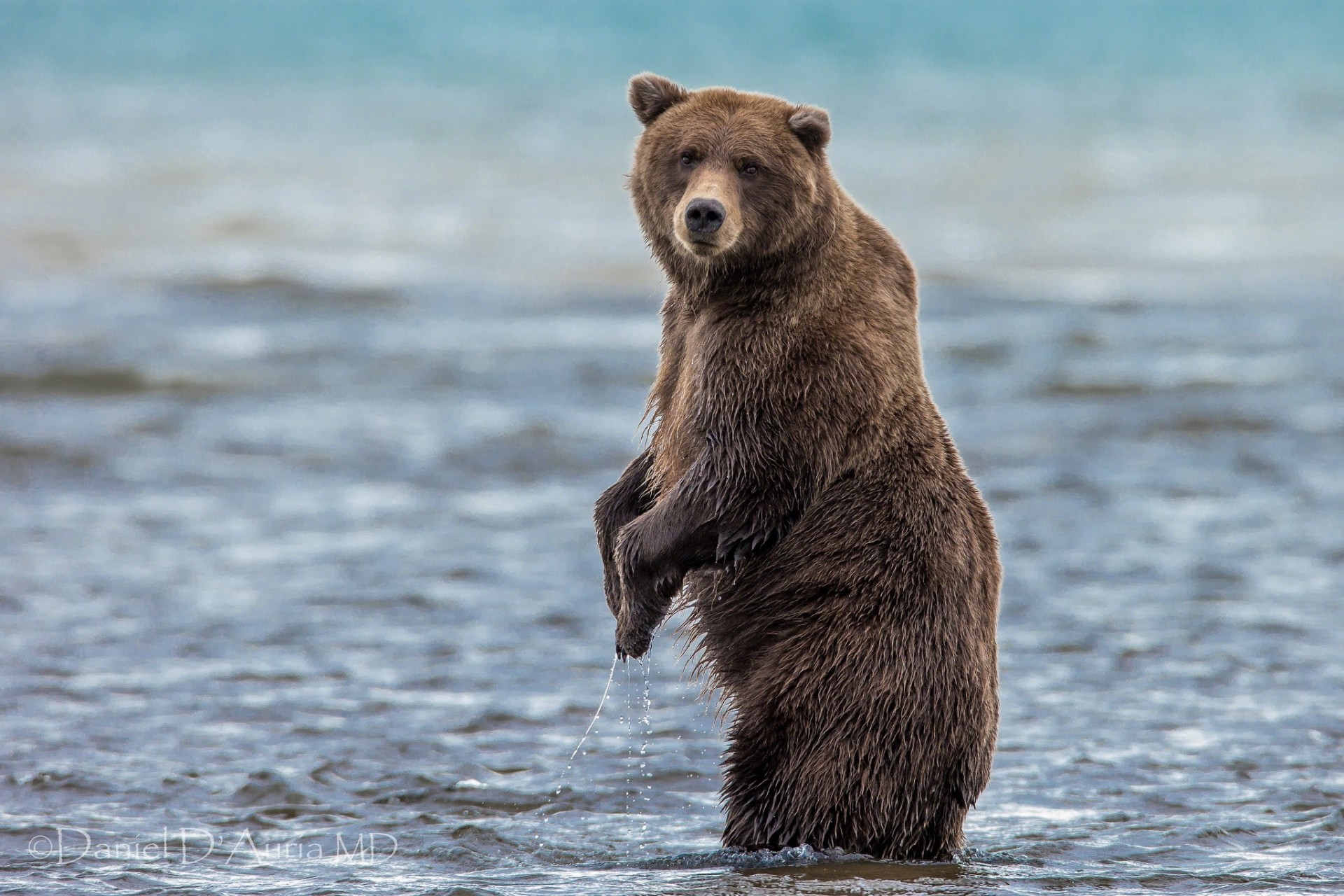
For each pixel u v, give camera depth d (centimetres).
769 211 802
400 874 776
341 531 1612
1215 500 1769
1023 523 1664
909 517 797
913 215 4481
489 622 1312
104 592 1375
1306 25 14262
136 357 2400
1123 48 12562
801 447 792
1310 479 1853
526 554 1538
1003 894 729
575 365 2458
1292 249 3944
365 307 2930
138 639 1241
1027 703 1112
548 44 11894
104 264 3247
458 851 820
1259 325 2909
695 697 1140
